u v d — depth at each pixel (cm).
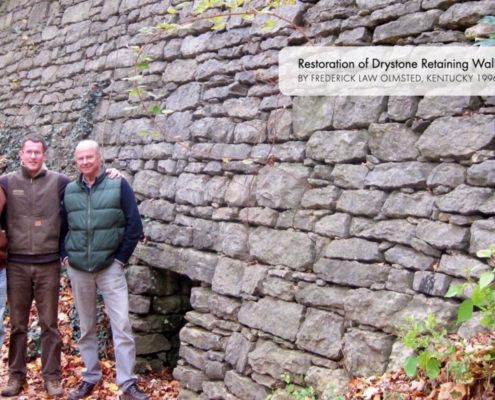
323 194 416
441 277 346
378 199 384
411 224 366
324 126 423
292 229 436
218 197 497
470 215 342
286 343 421
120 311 496
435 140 359
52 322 516
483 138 338
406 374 327
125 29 663
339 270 398
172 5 596
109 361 576
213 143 516
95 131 675
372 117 396
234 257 475
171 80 575
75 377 551
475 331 327
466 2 356
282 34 464
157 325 584
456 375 308
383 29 396
